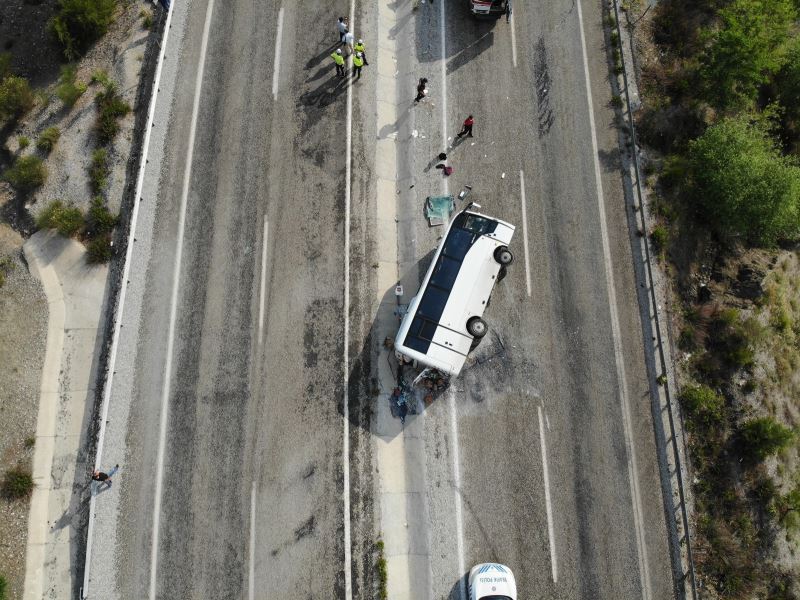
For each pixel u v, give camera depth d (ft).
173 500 58.34
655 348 66.54
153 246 65.41
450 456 61.93
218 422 60.64
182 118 70.03
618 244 69.97
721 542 62.34
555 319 66.80
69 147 70.23
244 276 65.26
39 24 79.41
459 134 72.18
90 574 56.24
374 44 75.61
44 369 63.57
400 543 59.67
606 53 77.77
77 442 61.57
